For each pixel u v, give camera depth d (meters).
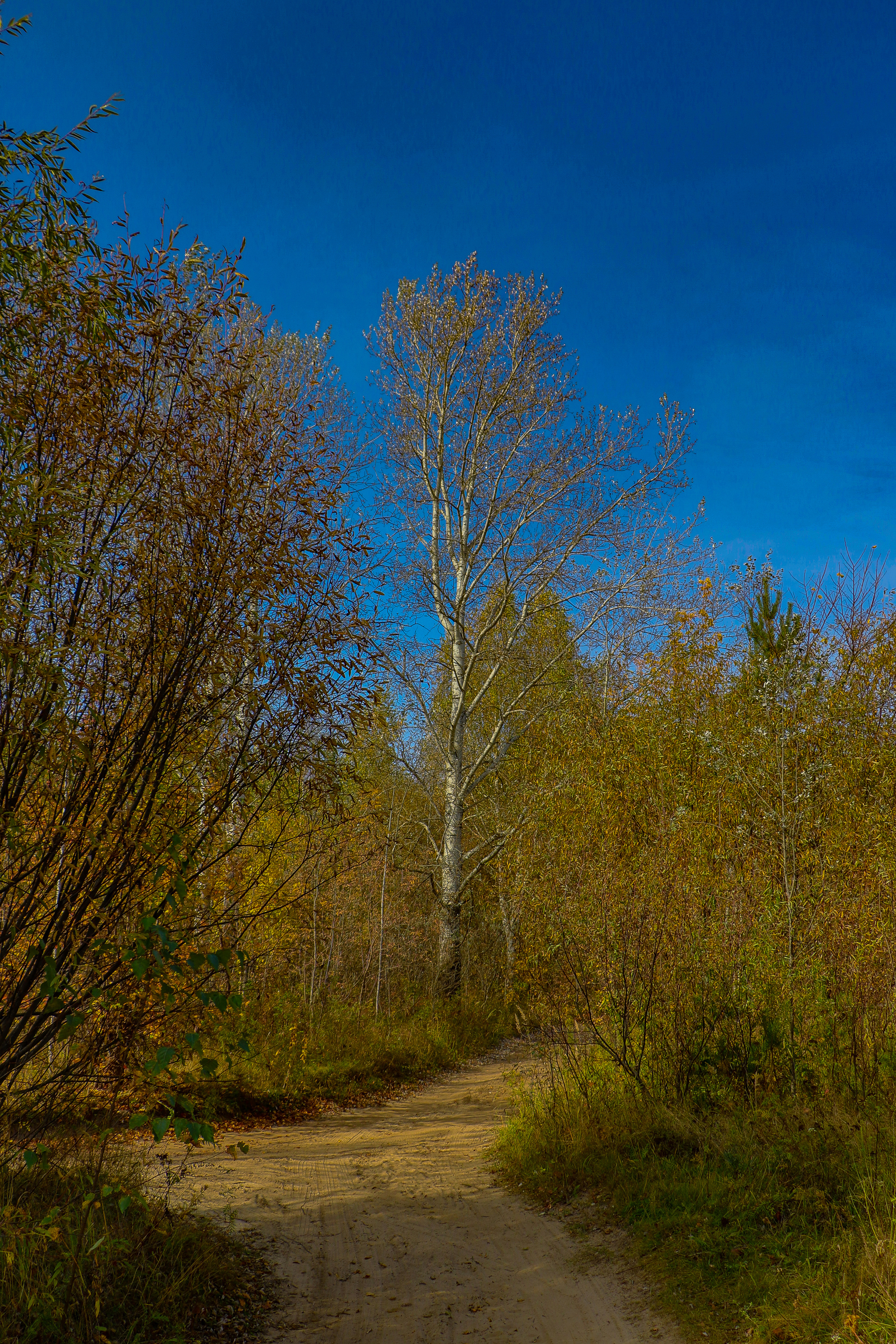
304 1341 4.70
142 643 5.05
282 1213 6.80
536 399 20.19
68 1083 5.14
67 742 4.52
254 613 5.42
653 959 8.49
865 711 11.09
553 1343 4.62
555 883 10.80
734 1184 5.92
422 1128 10.72
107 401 4.84
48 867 4.62
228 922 5.70
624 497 20.61
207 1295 5.03
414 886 22.83
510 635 22.56
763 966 8.15
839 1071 7.10
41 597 4.64
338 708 5.79
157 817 5.08
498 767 22.69
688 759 12.04
